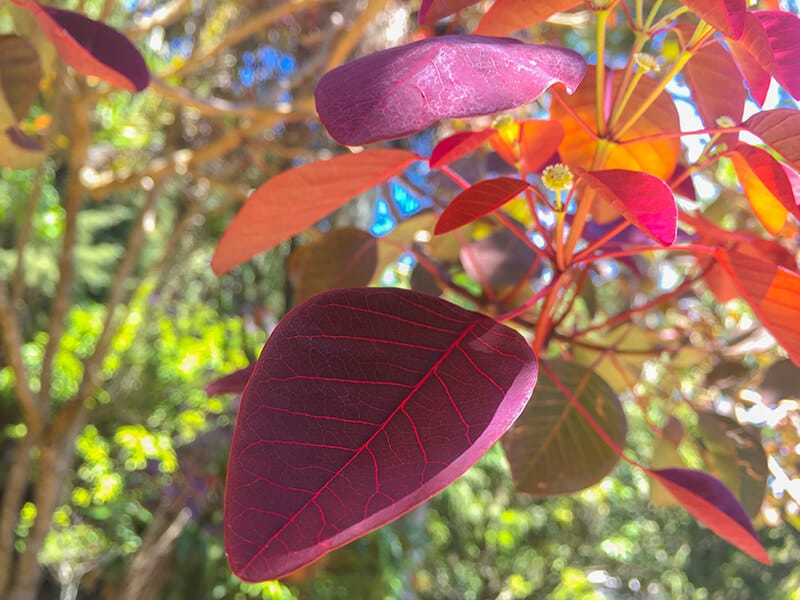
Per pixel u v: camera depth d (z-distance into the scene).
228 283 1.29
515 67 0.10
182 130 0.80
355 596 1.01
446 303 0.12
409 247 0.28
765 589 1.83
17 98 0.20
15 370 0.62
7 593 0.67
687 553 1.85
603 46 0.15
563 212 0.15
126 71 0.16
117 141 0.81
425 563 1.44
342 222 0.78
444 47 0.10
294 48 0.77
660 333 0.41
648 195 0.12
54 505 0.69
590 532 1.72
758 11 0.14
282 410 0.10
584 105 0.18
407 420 0.10
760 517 0.34
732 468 0.26
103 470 0.95
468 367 0.11
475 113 0.09
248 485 0.09
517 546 1.64
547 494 0.20
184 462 0.87
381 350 0.11
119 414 1.13
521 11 0.13
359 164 0.17
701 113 0.18
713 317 0.43
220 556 1.06
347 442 0.10
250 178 0.81
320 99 0.09
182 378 1.11
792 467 0.33
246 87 0.79
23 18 0.24
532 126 0.17
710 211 0.36
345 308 0.11
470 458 0.10
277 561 0.09
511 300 0.27
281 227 0.18
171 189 1.04
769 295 0.15
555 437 0.20
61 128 0.59
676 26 0.16
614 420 0.20
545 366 0.20
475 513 1.44
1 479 1.22
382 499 0.09
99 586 1.26
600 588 1.63
